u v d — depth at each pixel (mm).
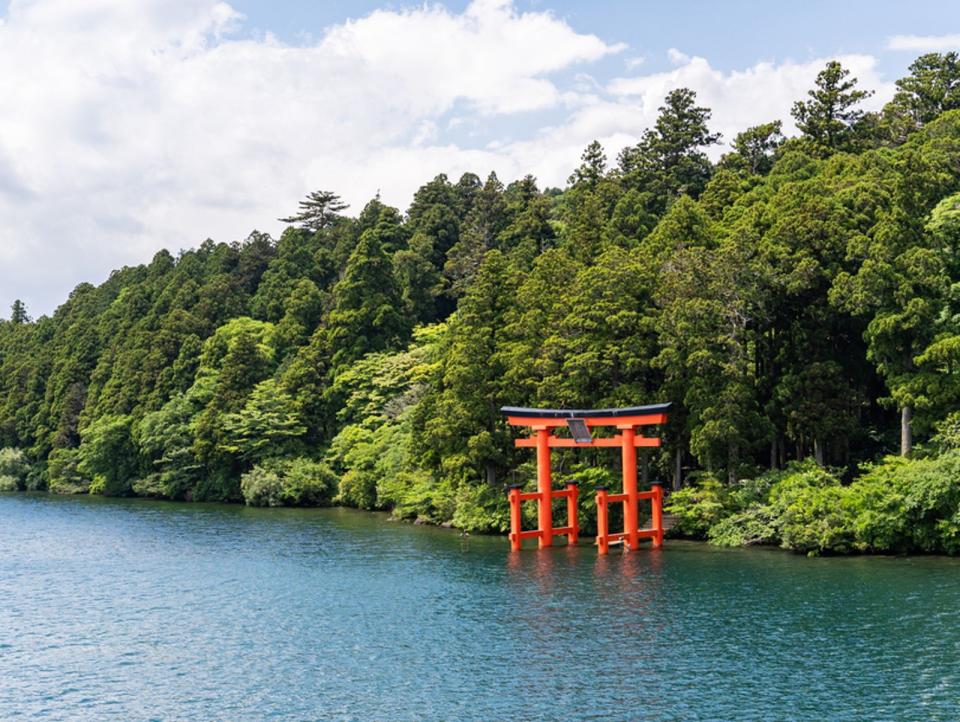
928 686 31141
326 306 107500
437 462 69188
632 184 101250
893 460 52562
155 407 104562
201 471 97688
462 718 29719
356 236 127812
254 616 42906
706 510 56781
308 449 93688
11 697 32906
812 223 58156
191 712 31109
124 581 51781
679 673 32969
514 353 64688
